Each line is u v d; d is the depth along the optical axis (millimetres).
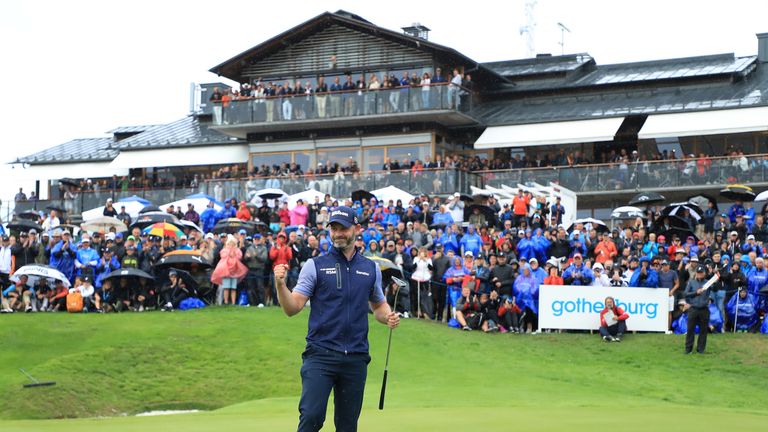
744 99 42250
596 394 19328
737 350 23516
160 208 34531
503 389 19562
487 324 25812
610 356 23641
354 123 44969
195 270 27125
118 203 35656
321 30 47125
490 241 27656
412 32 51062
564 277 26172
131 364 21812
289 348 22891
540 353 23828
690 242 26781
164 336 23469
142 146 48938
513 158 43875
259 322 24844
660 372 22219
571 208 38344
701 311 23422
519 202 31734
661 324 25438
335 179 42156
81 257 26781
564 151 44688
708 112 41812
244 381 21188
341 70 46781
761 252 25875
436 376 21109
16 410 19016
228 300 27219
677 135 41281
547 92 47156
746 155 39562
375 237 28438
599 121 42969
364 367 8453
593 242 27688
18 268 27031
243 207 31656
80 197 46281
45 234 27750
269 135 46969
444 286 26922
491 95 48125
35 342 22969
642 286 25641
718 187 39656
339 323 8344
